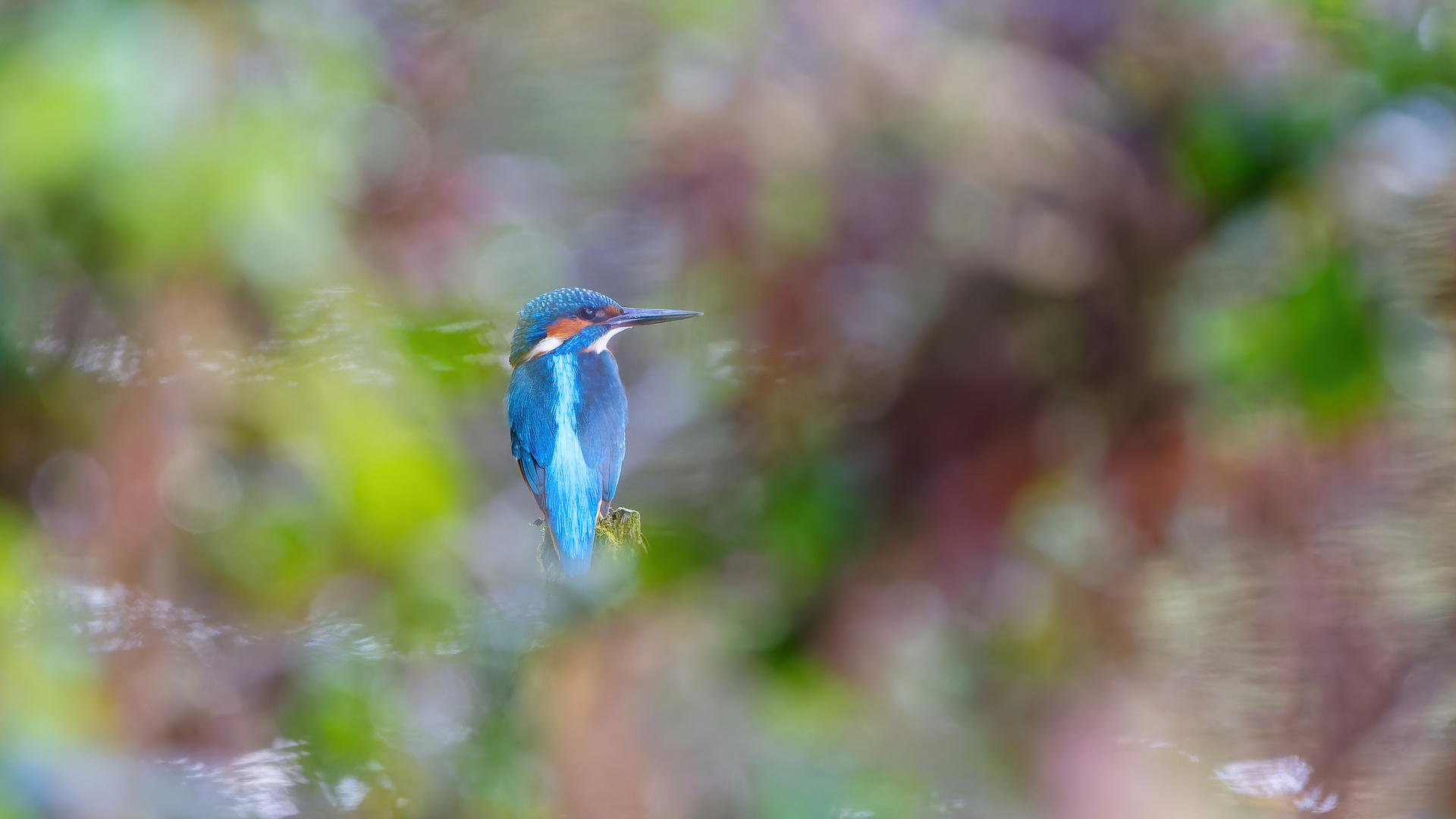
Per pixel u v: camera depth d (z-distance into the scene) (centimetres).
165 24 1027
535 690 1035
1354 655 1039
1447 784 1035
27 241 1029
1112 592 1051
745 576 1057
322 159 1035
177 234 1028
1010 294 1053
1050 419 1055
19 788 1020
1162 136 1051
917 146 1049
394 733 1035
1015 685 1049
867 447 1057
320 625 1038
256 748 1034
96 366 1036
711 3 1052
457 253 1052
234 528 1038
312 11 1036
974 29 1051
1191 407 1052
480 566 1041
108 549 1036
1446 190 1044
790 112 1049
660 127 1052
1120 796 1040
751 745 1037
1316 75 1048
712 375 1059
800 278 1053
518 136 1056
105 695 1030
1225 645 1043
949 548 1055
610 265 1057
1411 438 1045
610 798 1034
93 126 1025
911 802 1038
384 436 1038
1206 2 1049
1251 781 1039
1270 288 1049
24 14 1026
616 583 1035
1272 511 1046
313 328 1038
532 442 1029
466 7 1057
